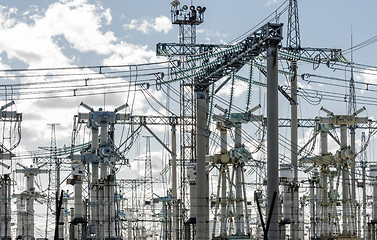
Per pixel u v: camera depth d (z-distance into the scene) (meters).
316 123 97.25
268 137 51.53
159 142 107.06
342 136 95.38
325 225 95.25
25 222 117.94
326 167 97.12
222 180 90.44
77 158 90.25
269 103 51.81
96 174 90.62
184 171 98.31
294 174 87.31
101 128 88.50
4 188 91.56
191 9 93.69
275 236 50.31
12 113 86.25
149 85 66.12
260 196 98.62
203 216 65.50
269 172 51.19
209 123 76.19
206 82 66.25
